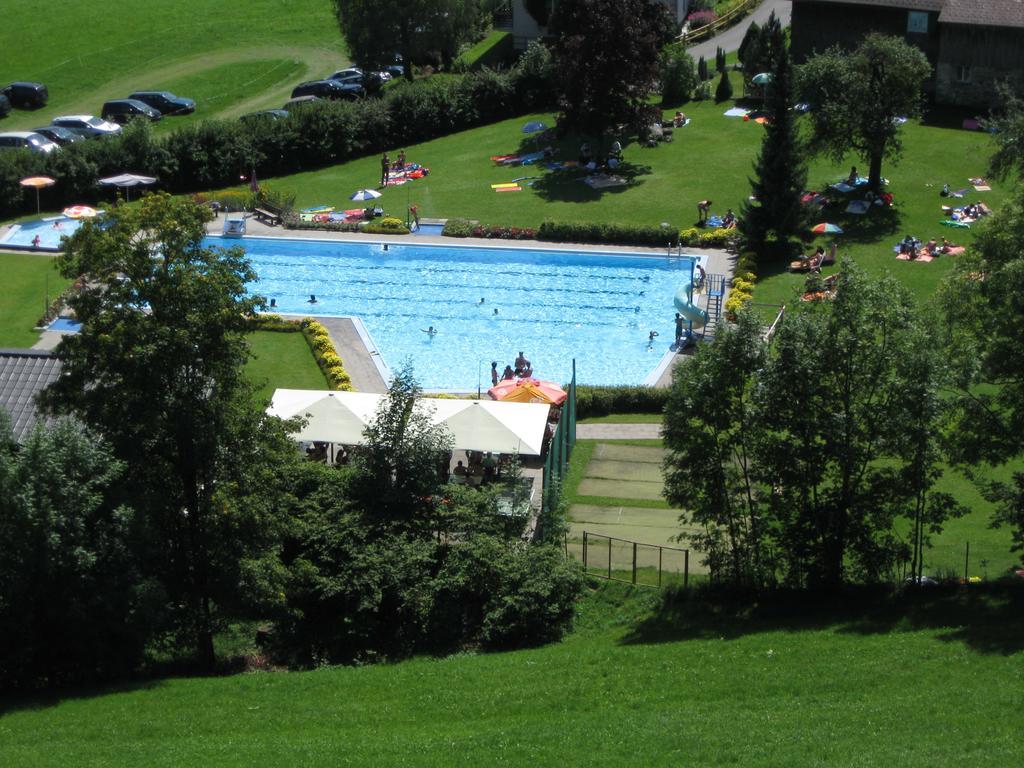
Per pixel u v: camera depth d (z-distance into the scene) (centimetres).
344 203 10706
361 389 7656
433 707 4241
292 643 5150
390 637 5147
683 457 5166
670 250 9362
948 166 10350
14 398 5809
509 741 3844
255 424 4809
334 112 11731
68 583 4341
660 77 11294
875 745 3622
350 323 8588
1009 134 8388
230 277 4647
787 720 3878
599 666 4522
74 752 3822
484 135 12056
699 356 5072
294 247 9888
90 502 4288
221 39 15512
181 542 4866
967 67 11281
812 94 9612
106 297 4559
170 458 4769
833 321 4869
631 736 3825
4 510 4194
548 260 9588
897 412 4853
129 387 4534
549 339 8381
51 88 14138
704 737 3775
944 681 4097
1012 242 5738
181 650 5053
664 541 5866
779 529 5191
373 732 4034
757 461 5078
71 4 16462
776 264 9081
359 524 5328
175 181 11250
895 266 8781
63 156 10738
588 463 6731
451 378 7856
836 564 5088
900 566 5262
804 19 11788
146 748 3856
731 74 12675
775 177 9025
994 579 5206
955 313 5478
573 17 10600
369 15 12756
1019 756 3453
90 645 4441
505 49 14262
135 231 4566
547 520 5550
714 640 4716
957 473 6334
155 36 15575
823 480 5147
